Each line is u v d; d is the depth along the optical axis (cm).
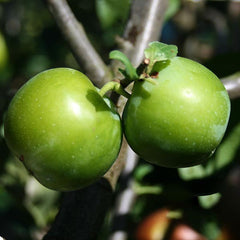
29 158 32
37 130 32
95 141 32
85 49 38
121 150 37
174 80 32
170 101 32
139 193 42
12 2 91
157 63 33
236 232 41
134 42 39
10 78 77
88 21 66
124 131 33
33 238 49
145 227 43
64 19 38
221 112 32
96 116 32
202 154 33
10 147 33
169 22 75
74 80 33
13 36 87
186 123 32
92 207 36
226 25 71
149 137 32
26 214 50
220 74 41
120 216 43
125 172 43
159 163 33
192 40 77
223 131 33
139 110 32
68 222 36
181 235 42
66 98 32
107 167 33
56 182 33
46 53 85
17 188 49
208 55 77
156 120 32
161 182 42
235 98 39
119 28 52
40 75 33
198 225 42
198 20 75
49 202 50
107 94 36
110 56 32
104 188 36
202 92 32
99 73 38
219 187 40
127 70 32
